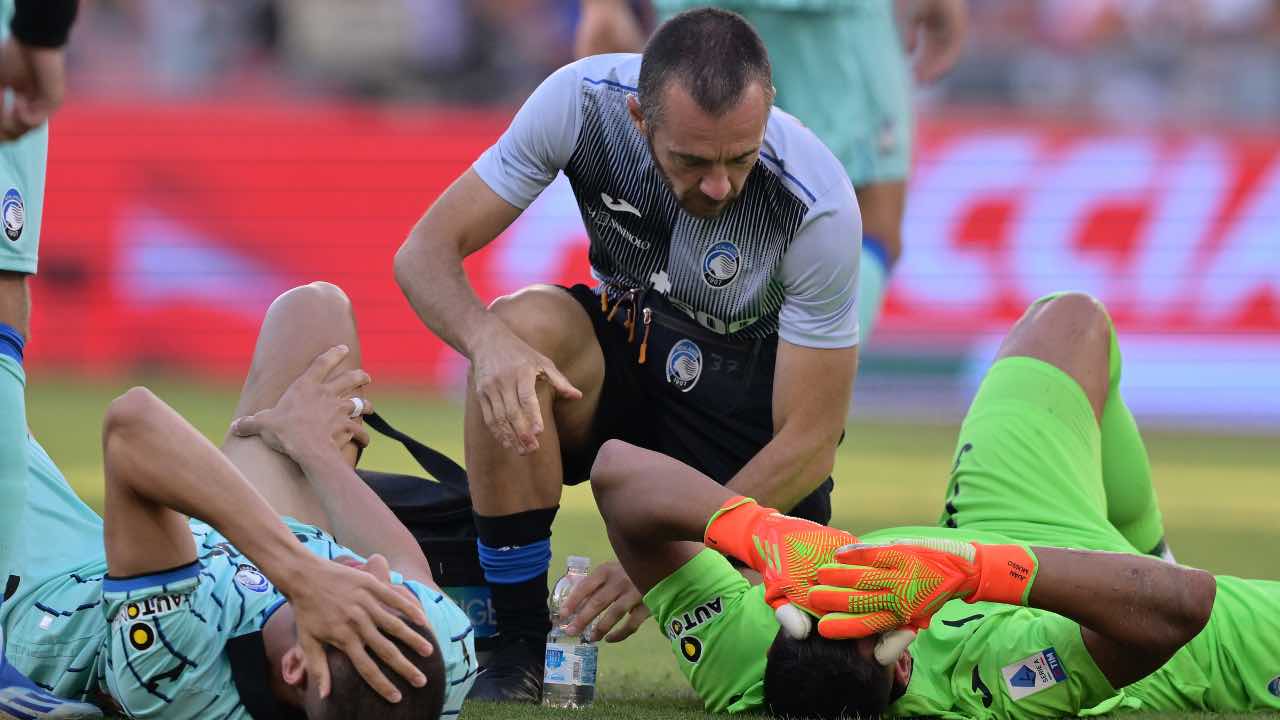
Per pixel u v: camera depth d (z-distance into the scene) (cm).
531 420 1238
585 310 1415
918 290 4794
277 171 5012
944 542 1022
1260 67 5200
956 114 4819
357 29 5403
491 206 1345
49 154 4947
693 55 1164
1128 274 4781
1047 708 1121
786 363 1328
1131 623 1038
